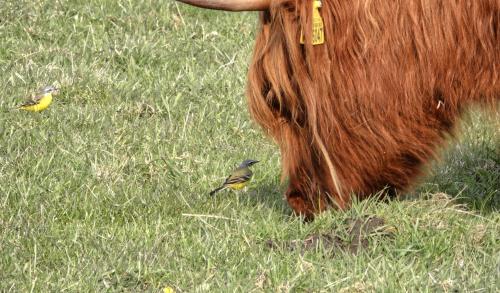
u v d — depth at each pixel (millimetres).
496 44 20500
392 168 21250
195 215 22734
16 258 20375
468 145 27344
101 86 31094
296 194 21891
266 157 26891
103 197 23672
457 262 20281
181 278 19641
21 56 32969
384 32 20062
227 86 31938
